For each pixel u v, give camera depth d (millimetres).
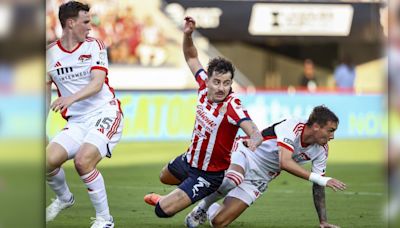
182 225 22609
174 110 54188
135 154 44594
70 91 20938
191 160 20781
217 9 66500
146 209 25375
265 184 21641
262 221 23625
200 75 21312
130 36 64938
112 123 20797
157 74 65625
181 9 66062
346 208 26172
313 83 66188
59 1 57219
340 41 67688
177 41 66000
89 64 20734
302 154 20781
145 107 53656
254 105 55844
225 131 20062
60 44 20906
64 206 22078
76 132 20875
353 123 57219
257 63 75562
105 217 20500
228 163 20656
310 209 25984
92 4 63812
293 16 67250
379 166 40500
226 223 21422
